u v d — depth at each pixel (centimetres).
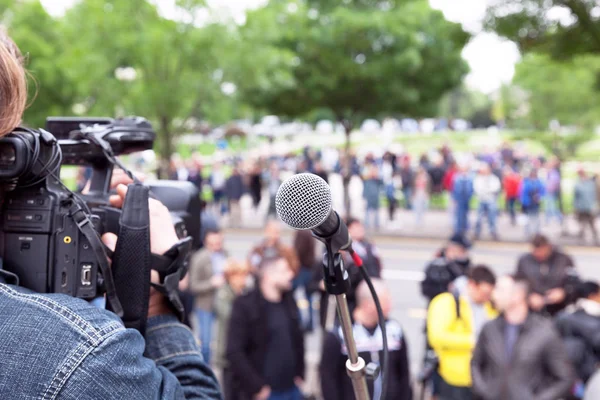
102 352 118
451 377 552
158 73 1672
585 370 564
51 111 2023
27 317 119
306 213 155
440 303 566
